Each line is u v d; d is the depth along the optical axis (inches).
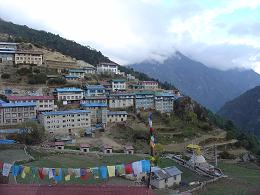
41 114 6422.2
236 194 3715.6
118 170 1733.5
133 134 6663.4
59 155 5022.1
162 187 3833.7
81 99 7534.5
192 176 4532.5
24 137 5639.8
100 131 6737.2
